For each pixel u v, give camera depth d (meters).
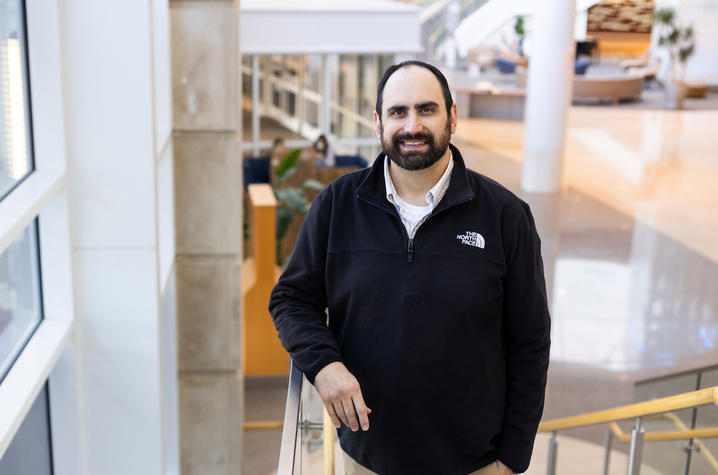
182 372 4.80
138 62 3.12
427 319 1.83
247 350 7.44
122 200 3.24
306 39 13.26
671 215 11.72
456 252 1.83
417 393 1.86
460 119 19.41
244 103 13.73
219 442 4.90
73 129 3.15
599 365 7.34
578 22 12.88
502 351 1.95
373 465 1.98
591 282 9.18
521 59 21.69
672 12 22.28
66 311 3.22
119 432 3.48
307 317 1.90
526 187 13.00
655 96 22.38
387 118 1.79
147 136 3.19
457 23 21.91
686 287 9.07
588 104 21.17
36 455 3.11
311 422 1.97
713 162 14.98
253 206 7.47
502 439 1.97
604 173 14.10
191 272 4.67
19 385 2.52
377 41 13.44
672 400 2.78
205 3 4.33
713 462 3.03
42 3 2.96
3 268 2.63
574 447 5.89
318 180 11.97
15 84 2.78
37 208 2.61
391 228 1.85
